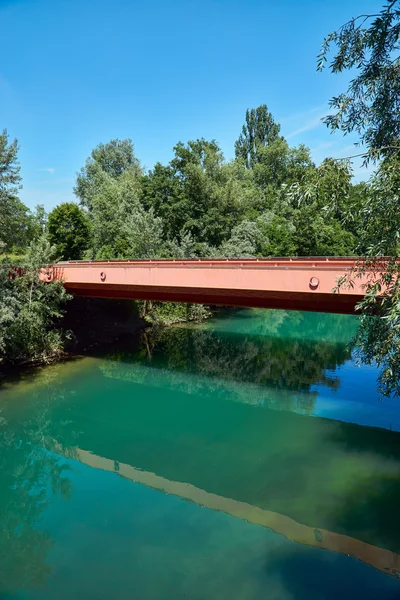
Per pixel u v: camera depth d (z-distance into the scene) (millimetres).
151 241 37875
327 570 8938
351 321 42812
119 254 40719
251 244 45844
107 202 45844
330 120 7414
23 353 23969
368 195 7254
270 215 56219
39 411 18438
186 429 16828
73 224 46312
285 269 16641
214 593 8367
